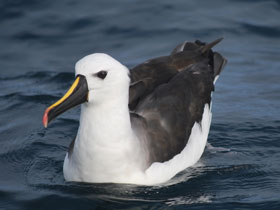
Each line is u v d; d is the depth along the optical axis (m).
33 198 10.73
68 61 17.61
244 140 13.54
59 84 16.31
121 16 19.67
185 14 19.78
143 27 19.17
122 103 10.43
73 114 14.73
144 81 12.61
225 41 18.50
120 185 10.94
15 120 14.22
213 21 19.38
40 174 11.80
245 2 20.47
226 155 12.88
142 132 11.33
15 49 18.25
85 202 10.66
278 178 11.69
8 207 10.40
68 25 19.28
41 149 12.89
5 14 19.72
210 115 13.61
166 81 13.03
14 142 13.15
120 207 10.57
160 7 20.14
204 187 11.40
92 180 10.95
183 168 12.03
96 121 10.41
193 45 14.87
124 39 18.69
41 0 20.47
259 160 12.58
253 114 14.76
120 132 10.52
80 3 20.47
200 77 13.43
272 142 13.38
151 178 11.12
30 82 16.41
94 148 10.56
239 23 19.27
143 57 17.64
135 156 10.85
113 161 10.67
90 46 18.34
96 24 19.31
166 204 10.69
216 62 14.96
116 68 10.16
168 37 18.66
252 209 10.40
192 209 10.47
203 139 12.94
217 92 16.08
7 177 11.66
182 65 13.75
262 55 17.81
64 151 12.86
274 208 10.38
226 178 11.79
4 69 17.19
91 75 10.03
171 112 12.08
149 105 12.02
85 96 10.08
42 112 14.66
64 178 11.51
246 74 16.91
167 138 11.70
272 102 15.38
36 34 18.92
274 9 20.09
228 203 10.67
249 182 11.59
